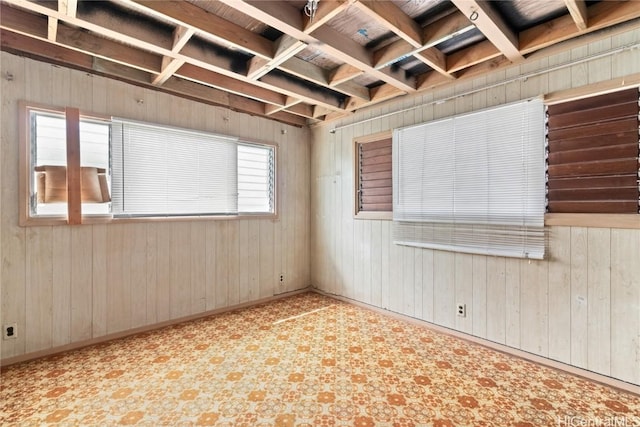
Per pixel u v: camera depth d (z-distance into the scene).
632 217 2.08
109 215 2.88
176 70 2.79
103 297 2.85
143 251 3.07
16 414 1.84
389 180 3.60
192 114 3.39
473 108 2.85
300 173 4.46
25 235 2.49
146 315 3.09
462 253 2.93
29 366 2.38
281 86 3.09
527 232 2.52
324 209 4.36
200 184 3.45
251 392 2.05
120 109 2.92
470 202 2.85
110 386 2.12
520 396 2.02
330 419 1.80
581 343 2.28
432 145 3.14
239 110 3.79
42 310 2.56
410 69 3.02
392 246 3.51
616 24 2.11
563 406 1.92
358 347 2.71
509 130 2.61
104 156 2.86
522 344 2.55
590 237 2.24
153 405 1.92
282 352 2.61
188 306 3.37
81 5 2.01
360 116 3.85
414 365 2.41
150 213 3.11
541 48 2.41
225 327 3.16
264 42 2.45
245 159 3.90
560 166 2.38
